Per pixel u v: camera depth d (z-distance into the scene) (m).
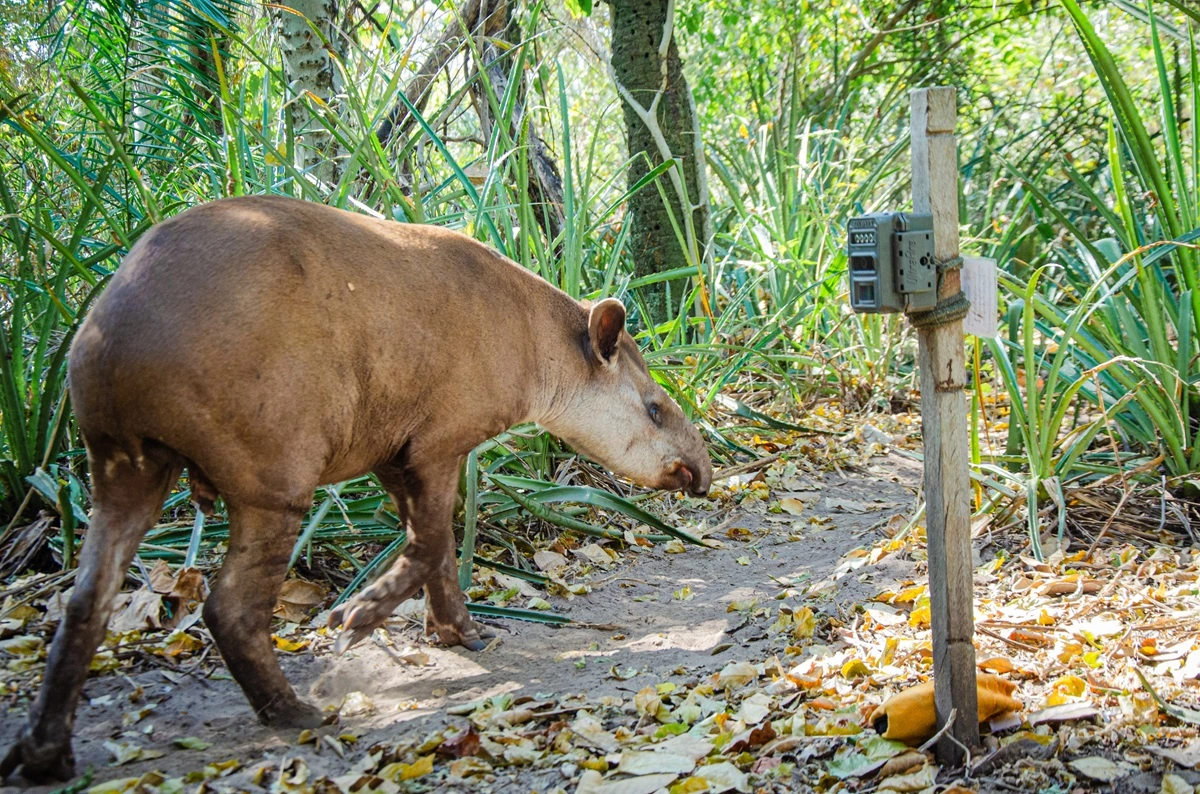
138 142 5.98
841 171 9.79
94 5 5.93
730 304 7.98
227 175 5.34
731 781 2.86
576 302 4.34
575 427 4.32
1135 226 5.29
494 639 4.16
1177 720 3.08
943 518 2.91
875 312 2.84
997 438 6.62
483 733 3.19
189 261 3.00
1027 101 11.85
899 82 12.29
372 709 3.51
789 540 5.47
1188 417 5.23
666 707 3.37
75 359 2.99
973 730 2.97
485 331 3.72
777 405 7.76
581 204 6.25
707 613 4.49
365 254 3.37
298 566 4.61
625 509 5.11
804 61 12.06
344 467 3.53
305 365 3.13
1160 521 4.88
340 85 6.75
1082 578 4.24
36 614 3.91
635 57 7.81
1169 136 5.43
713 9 12.48
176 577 4.01
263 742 3.20
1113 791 2.77
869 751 2.99
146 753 3.08
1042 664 3.51
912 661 3.59
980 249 8.39
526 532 5.34
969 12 12.15
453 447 3.71
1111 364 4.90
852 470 6.73
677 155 7.97
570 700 3.49
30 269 4.76
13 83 5.96
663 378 6.24
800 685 3.47
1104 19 11.66
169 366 2.91
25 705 3.31
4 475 4.51
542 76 7.35
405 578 3.72
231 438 3.03
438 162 8.32
